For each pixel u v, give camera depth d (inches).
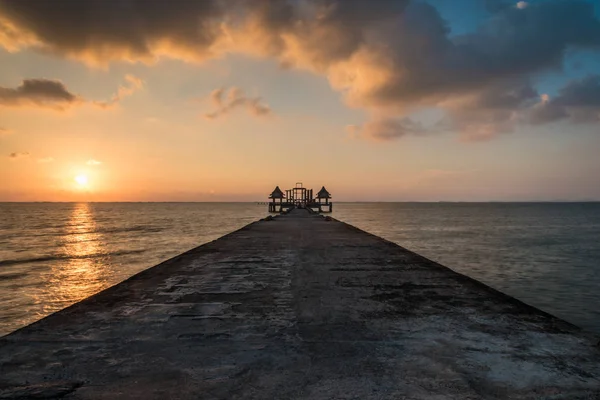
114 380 81.1
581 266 744.3
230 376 83.0
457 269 711.1
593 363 89.4
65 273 604.4
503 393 74.8
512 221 2684.5
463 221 2640.3
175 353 96.7
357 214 3991.1
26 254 838.5
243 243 359.9
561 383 78.9
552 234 1539.1
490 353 95.7
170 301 149.7
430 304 144.7
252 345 102.4
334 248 320.2
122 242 1107.9
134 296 158.1
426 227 1969.7
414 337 108.3
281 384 79.1
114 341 105.3
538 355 94.2
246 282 185.9
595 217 3442.4
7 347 100.4
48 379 81.4
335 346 101.6
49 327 117.0
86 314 131.4
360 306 142.2
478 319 125.3
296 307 141.3
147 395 74.4
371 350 98.3
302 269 221.9
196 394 74.8
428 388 77.0
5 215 3801.7
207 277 198.1
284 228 561.0
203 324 120.9
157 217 3184.1
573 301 476.4
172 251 892.0
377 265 235.3
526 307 140.3
